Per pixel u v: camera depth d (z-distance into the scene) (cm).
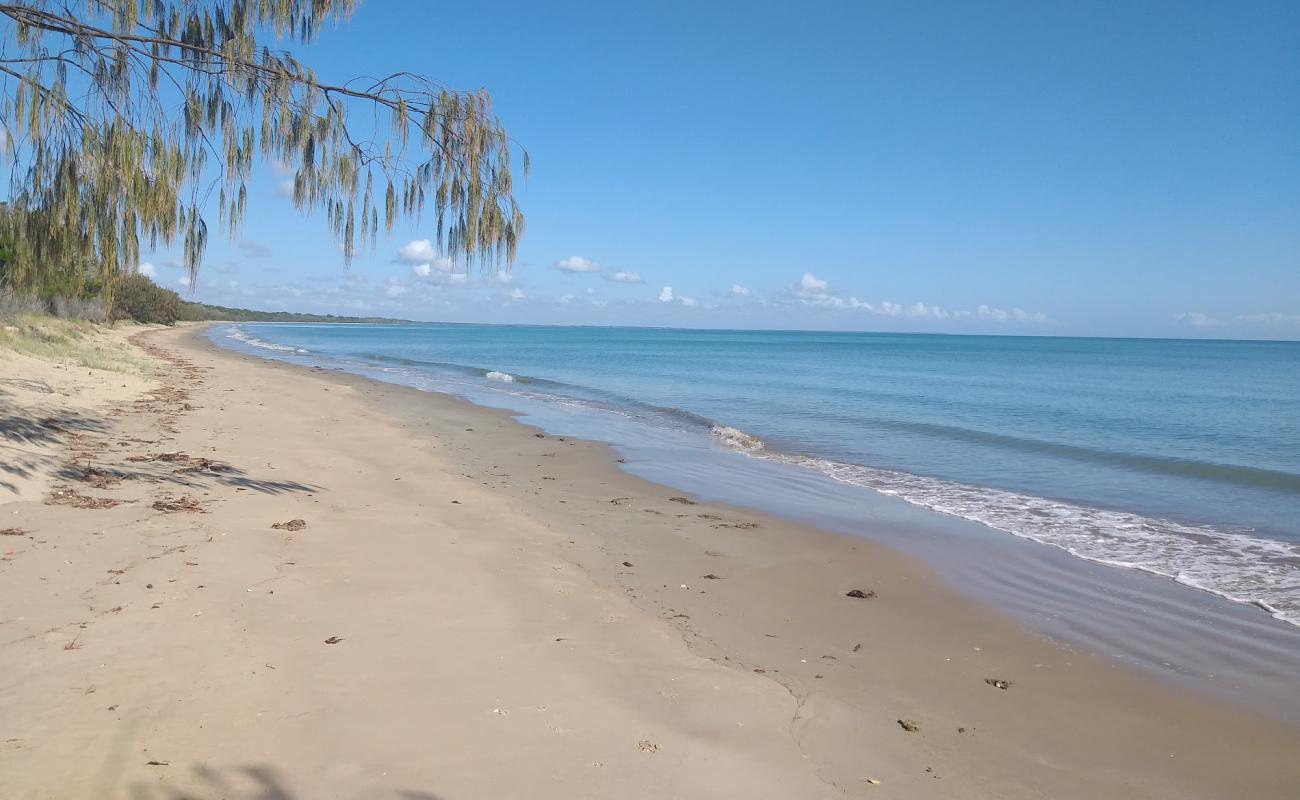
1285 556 904
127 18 587
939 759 442
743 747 427
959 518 1084
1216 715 519
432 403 2341
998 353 9031
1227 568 858
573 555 811
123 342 3588
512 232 659
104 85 587
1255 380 4338
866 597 746
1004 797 407
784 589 758
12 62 563
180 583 593
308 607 575
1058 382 4012
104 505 785
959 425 2127
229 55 576
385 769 370
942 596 757
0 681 420
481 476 1235
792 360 6462
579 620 610
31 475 838
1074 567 859
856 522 1052
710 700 484
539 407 2411
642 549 864
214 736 385
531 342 11712
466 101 636
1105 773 441
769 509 1120
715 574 789
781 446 1748
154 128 604
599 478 1295
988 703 525
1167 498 1232
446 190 634
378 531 816
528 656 527
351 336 11912
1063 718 508
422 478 1162
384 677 471
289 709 420
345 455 1296
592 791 367
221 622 529
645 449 1639
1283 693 555
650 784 379
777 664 565
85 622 507
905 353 8612
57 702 404
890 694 529
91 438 1123
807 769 412
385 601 605
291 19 617
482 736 410
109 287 683
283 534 762
